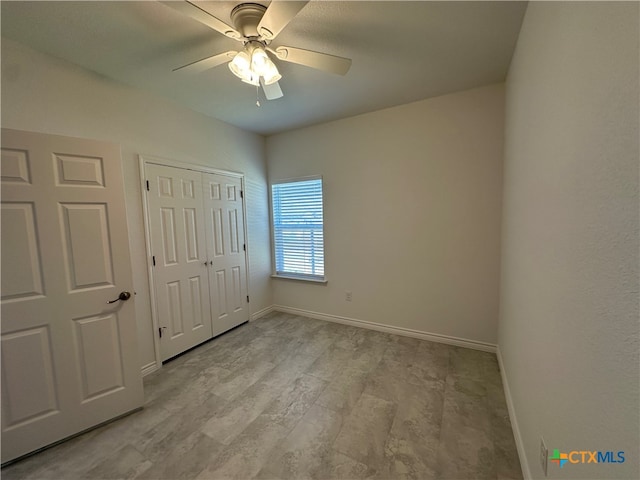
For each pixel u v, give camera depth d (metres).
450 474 1.37
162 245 2.52
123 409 1.84
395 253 2.98
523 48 1.55
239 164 3.33
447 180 2.64
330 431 1.66
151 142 2.41
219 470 1.42
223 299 3.15
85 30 1.58
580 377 0.79
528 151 1.42
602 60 0.66
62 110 1.88
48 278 1.60
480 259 2.57
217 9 1.40
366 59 1.95
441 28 1.62
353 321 3.33
